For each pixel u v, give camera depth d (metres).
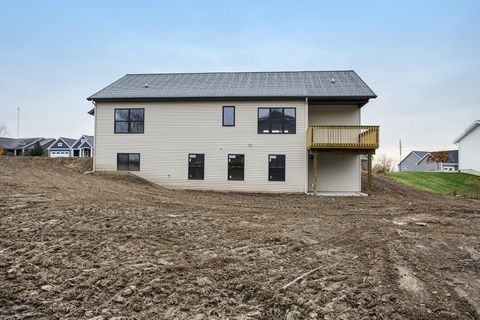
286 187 16.33
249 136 16.61
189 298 3.76
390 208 11.21
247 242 6.21
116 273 4.42
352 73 19.59
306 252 5.70
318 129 15.70
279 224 7.98
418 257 5.52
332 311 3.57
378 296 3.97
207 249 5.68
